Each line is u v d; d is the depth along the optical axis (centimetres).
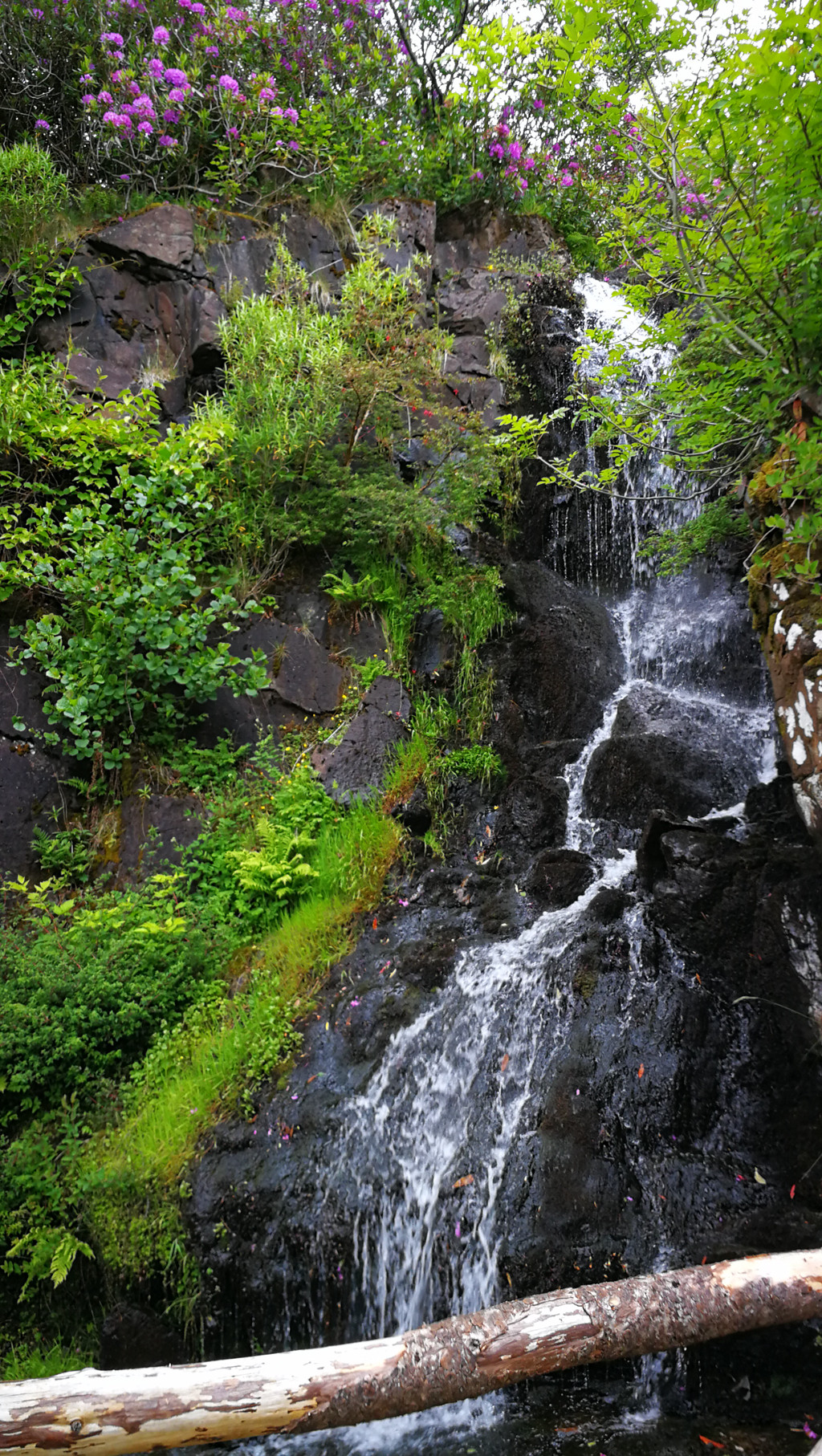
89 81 785
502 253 934
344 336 695
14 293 669
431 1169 381
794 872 404
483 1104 399
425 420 752
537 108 969
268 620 638
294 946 499
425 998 460
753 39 298
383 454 712
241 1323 354
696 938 429
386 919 522
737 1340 306
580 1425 304
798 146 305
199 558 612
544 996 433
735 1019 401
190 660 575
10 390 587
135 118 783
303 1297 357
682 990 412
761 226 344
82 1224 379
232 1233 366
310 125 833
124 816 558
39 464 615
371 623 662
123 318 702
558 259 959
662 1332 241
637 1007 412
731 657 670
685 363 483
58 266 682
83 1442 209
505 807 601
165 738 588
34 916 506
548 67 395
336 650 653
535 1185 354
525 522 817
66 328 679
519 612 720
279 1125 403
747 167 333
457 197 978
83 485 636
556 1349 234
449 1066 421
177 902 522
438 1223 362
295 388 654
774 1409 296
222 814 568
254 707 617
